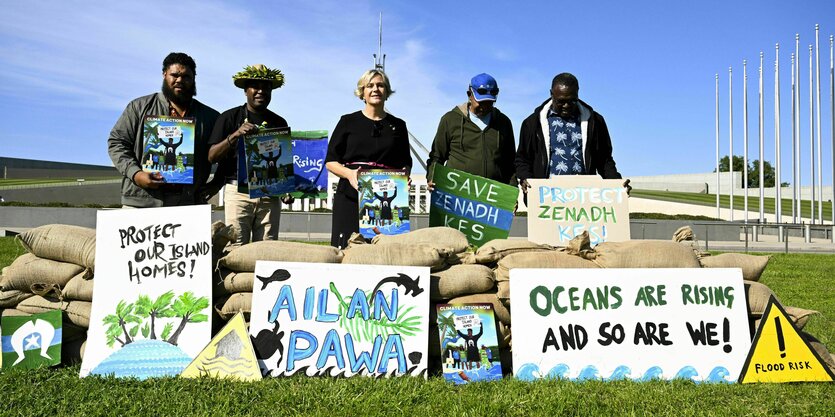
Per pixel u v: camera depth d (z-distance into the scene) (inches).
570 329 173.3
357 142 229.3
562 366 170.6
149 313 172.9
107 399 144.9
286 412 139.9
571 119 246.4
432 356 180.7
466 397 149.8
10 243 580.7
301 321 169.8
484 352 171.2
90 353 169.0
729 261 193.6
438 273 182.4
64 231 184.4
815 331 237.5
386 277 174.2
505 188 235.1
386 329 170.6
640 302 177.0
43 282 182.4
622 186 235.5
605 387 161.0
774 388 164.6
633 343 173.8
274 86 238.8
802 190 2394.2
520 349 171.0
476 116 247.0
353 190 232.2
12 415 135.5
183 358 168.6
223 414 136.9
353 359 167.5
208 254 176.9
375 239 199.9
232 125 231.8
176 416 136.3
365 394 150.3
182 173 217.9
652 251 185.8
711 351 174.9
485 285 181.5
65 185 1519.4
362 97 236.1
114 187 1662.2
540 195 233.6
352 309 171.5
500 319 180.4
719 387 164.2
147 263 177.0
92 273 179.5
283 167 233.9
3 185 1519.4
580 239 188.7
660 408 146.5
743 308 179.2
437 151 252.1
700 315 177.5
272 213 240.4
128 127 220.4
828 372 172.9
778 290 378.3
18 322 174.2
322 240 806.5
